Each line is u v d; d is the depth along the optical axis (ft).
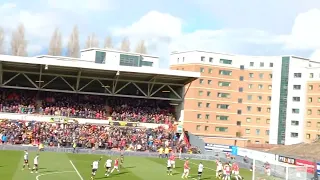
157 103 281.74
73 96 269.23
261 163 159.12
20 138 219.00
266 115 370.94
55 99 262.26
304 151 285.02
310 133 353.51
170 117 271.69
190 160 220.02
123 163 186.50
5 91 256.32
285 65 367.66
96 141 229.25
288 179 144.77
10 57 218.79
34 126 235.20
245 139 362.12
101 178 139.44
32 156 187.11
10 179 126.31
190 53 370.73
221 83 370.12
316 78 353.51
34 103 254.88
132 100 278.26
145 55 367.45
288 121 363.76
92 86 272.72
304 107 358.64
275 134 367.25
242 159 223.71
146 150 233.55
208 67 367.25
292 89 363.97
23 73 242.37
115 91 275.59
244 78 376.48
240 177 153.58
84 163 176.24
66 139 225.15
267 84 372.17
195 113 360.48
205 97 364.38
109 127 252.83
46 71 245.04
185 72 241.76
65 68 234.58
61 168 157.58
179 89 270.87
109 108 267.59
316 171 172.96
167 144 239.50
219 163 161.48
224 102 369.91
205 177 158.30
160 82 262.06
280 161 201.77
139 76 251.19
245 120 373.40
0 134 215.31
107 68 231.71
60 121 248.11
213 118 365.81
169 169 161.07
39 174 139.74
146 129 257.34
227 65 372.79
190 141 259.60
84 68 231.30
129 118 263.29
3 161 164.35
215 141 360.89
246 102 374.43
